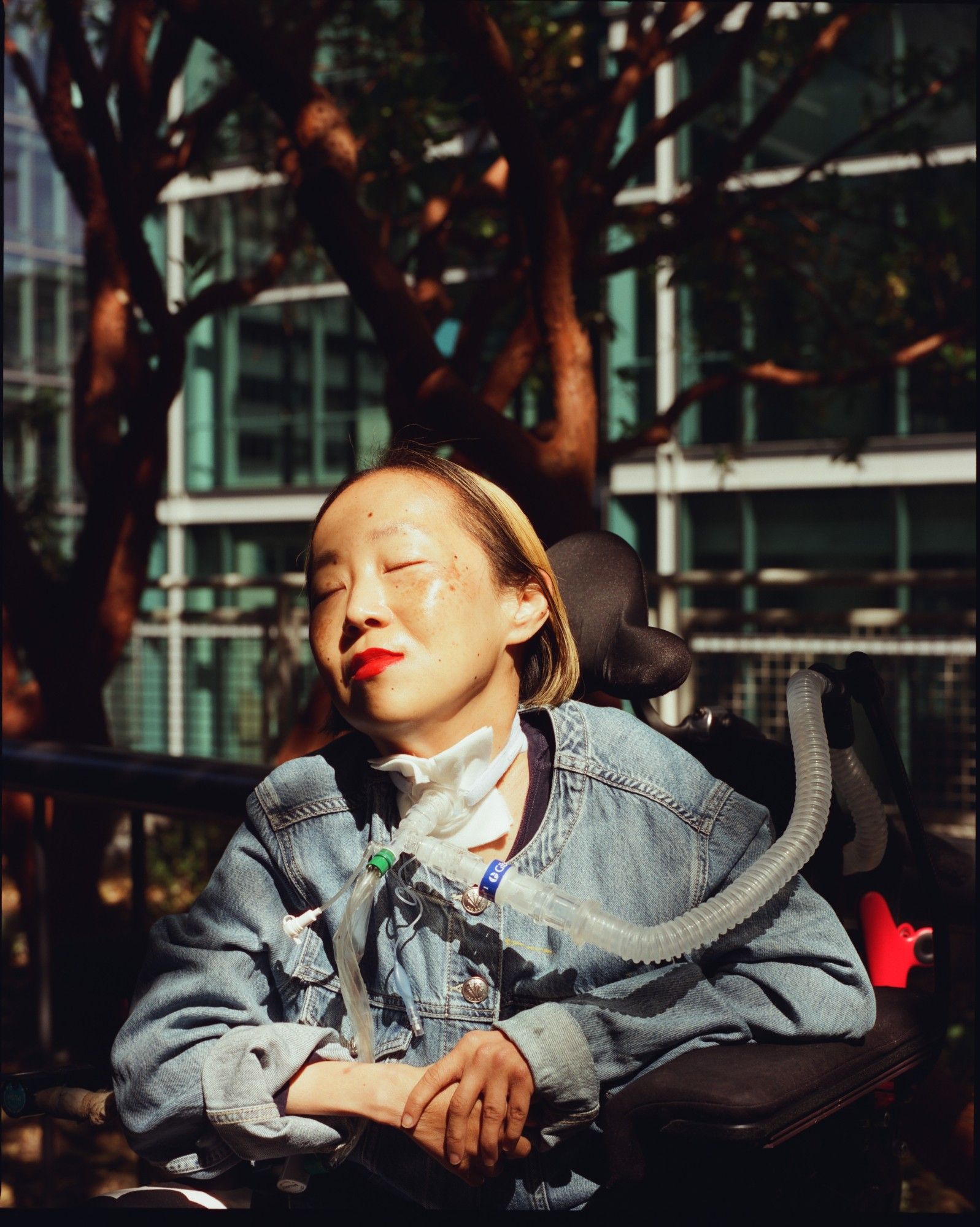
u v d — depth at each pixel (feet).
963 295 15.10
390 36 14.47
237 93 13.76
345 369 37.93
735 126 18.85
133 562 13.11
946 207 14.79
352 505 3.84
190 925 4.03
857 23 11.74
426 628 3.67
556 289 8.39
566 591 4.79
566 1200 3.70
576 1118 3.51
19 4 14.46
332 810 4.00
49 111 13.30
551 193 8.10
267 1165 4.19
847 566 32.35
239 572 39.75
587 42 16.71
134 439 11.33
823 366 16.21
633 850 3.80
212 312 14.01
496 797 3.86
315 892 3.94
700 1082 3.33
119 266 13.58
